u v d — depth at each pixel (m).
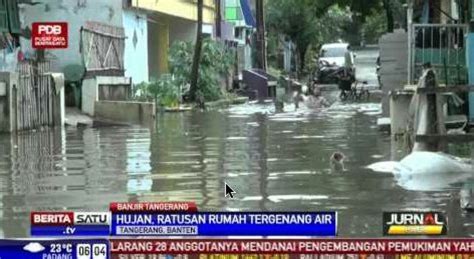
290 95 36.06
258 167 10.70
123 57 25.94
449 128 12.78
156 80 28.08
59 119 19.19
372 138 14.72
